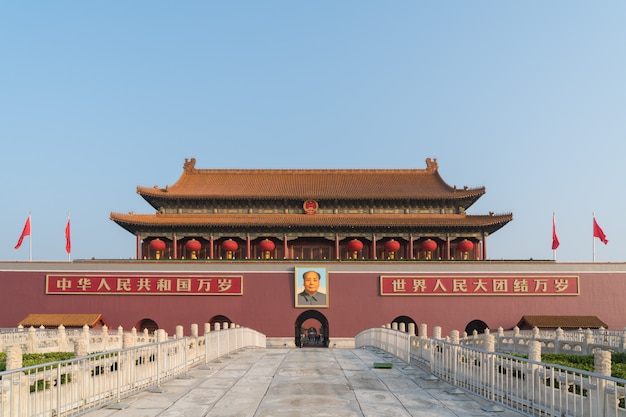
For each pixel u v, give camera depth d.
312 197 77.00
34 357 39.53
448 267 69.00
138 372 25.80
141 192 74.94
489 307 68.19
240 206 78.25
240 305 68.44
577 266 68.75
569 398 19.92
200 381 29.27
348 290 68.81
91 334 56.91
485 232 75.31
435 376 30.11
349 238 76.62
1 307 67.31
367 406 22.56
